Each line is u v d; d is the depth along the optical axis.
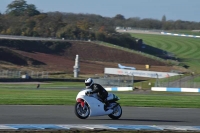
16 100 89.12
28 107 75.44
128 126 53.72
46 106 78.81
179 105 91.12
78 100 59.69
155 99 110.75
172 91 183.50
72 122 56.53
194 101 107.56
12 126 50.50
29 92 131.75
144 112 73.69
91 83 60.22
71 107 78.00
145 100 103.88
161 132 49.69
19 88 169.75
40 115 63.34
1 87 175.75
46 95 114.50
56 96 110.25
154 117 66.44
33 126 50.97
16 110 69.25
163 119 64.06
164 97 125.81
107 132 48.22
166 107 85.62
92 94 59.91
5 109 70.25
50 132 46.69
